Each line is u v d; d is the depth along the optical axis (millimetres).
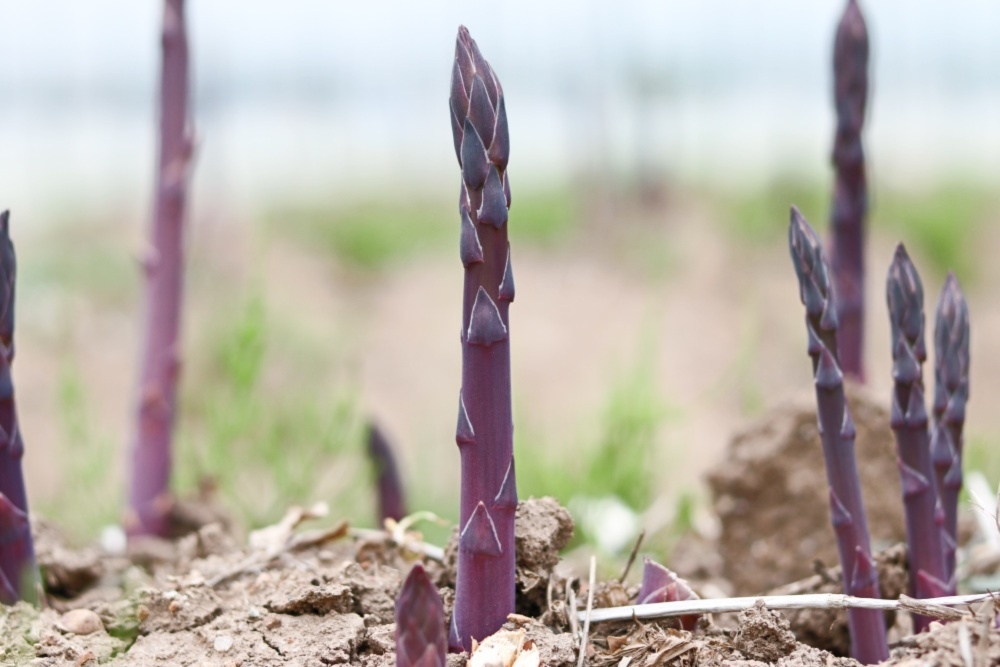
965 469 3613
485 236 1613
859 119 2936
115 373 9172
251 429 3744
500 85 1609
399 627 1445
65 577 2441
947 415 1962
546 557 1952
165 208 3371
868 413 2766
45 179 20828
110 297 11109
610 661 1812
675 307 10820
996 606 1756
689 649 1787
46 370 8906
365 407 5355
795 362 9219
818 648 2055
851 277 2998
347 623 1948
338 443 3574
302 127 27281
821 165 18000
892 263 1914
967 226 13539
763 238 13711
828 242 3049
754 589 2848
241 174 20797
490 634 1759
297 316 10398
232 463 3646
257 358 3703
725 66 26281
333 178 21141
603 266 12773
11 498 2000
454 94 1616
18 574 2023
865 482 2738
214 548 2572
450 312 12016
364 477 3635
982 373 9477
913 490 1939
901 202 14625
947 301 1976
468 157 1593
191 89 3385
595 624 1923
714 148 21703
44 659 1881
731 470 2883
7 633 1916
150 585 2307
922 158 21984
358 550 2354
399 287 13023
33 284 10859
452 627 1779
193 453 3592
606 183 15031
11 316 1937
